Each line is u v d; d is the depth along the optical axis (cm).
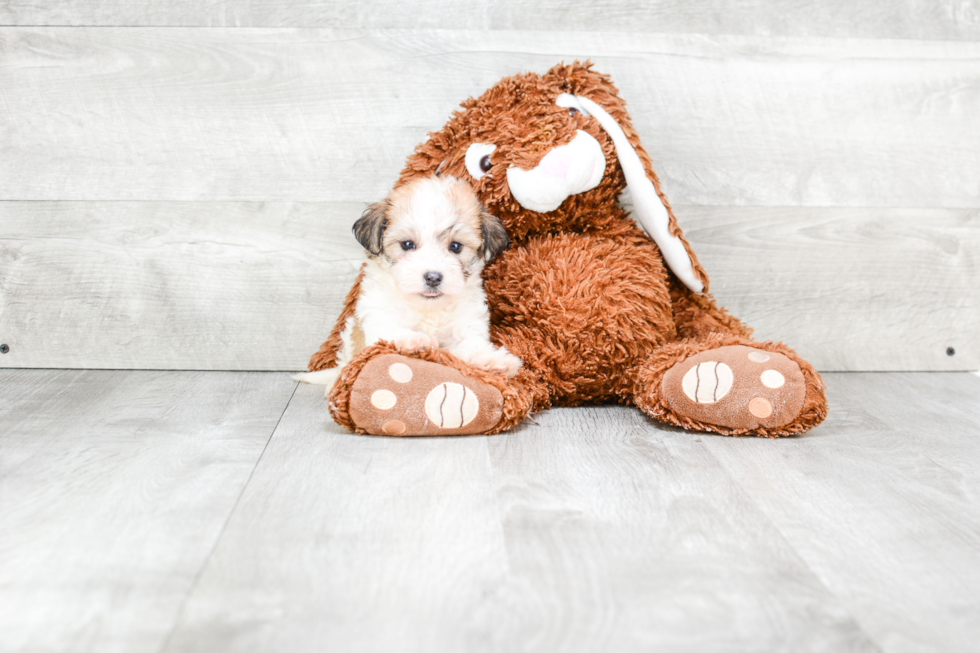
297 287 196
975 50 198
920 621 89
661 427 157
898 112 199
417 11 187
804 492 125
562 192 161
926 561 103
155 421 155
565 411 168
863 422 165
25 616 86
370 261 162
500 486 124
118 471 128
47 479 124
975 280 208
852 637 86
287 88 188
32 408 163
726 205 199
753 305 205
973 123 201
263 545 103
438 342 161
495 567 98
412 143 192
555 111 164
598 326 162
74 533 106
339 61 188
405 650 81
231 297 196
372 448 141
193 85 186
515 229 171
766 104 196
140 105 187
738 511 117
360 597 91
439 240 153
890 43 196
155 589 92
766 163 198
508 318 171
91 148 188
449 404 143
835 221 202
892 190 202
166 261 193
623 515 114
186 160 189
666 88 194
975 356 210
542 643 83
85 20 183
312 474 128
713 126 196
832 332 208
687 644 83
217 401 171
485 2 188
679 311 181
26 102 185
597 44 191
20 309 194
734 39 193
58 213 190
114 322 195
